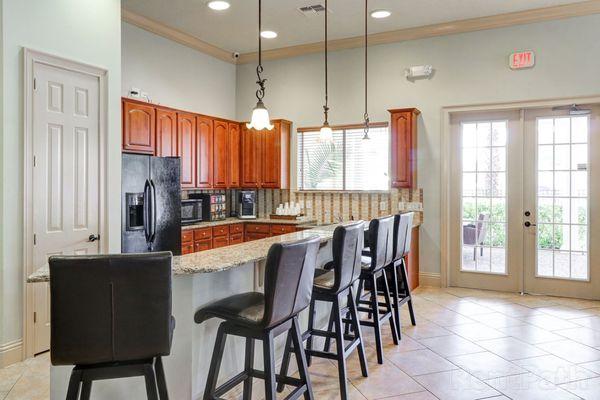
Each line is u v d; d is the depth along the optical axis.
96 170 3.66
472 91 5.23
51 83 3.33
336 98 5.98
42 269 2.09
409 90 5.55
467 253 5.44
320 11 4.86
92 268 1.58
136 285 1.62
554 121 5.02
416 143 5.49
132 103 4.62
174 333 2.21
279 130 6.09
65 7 3.40
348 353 2.71
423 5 4.71
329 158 6.11
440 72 5.38
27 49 3.15
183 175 5.35
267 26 5.32
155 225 4.20
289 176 6.34
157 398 1.72
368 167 5.88
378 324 3.21
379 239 3.21
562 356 3.29
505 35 5.06
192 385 2.20
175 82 5.61
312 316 2.88
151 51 5.28
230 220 6.03
